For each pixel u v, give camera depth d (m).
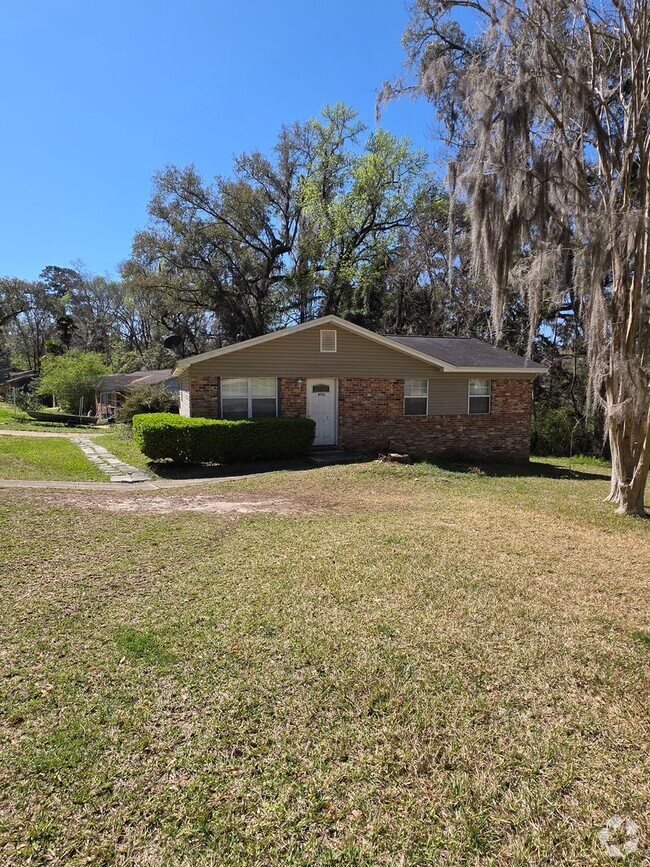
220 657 3.39
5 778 2.32
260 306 30.06
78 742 2.56
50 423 26.02
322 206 26.34
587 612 4.34
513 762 2.53
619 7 7.86
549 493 10.56
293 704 2.92
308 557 5.50
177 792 2.28
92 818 2.13
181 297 29.83
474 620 4.07
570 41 8.46
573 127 9.03
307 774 2.41
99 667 3.23
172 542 5.95
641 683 3.25
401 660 3.42
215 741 2.60
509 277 9.78
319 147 26.70
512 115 7.96
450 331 23.53
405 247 24.36
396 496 9.44
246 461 13.16
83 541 5.85
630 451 9.00
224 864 1.95
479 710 2.92
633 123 8.09
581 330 17.41
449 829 2.13
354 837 2.09
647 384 8.20
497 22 8.34
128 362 42.75
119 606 4.14
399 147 24.66
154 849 2.00
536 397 21.48
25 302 51.84
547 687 3.18
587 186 8.80
